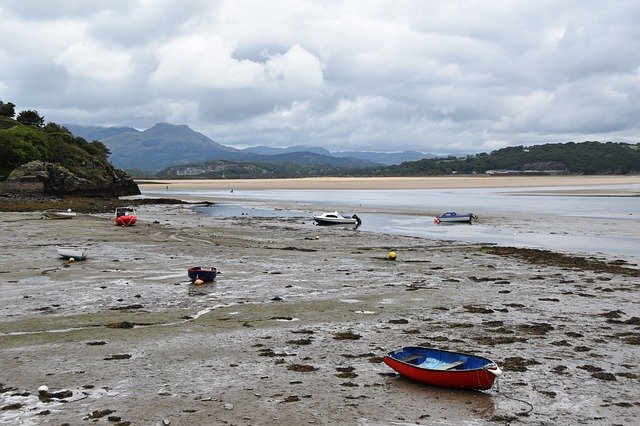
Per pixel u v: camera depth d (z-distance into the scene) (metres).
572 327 17.12
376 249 35.12
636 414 10.89
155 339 15.57
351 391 11.92
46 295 21.03
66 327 16.77
